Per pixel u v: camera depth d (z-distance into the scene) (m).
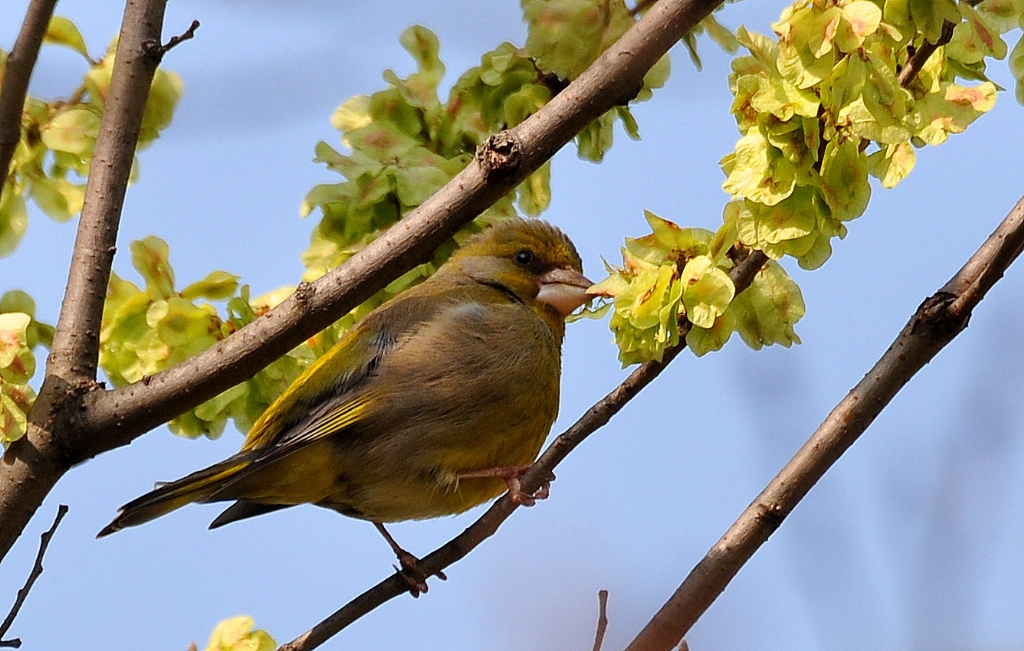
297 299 7.20
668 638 7.05
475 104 8.91
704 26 8.72
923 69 6.95
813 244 6.66
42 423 7.33
